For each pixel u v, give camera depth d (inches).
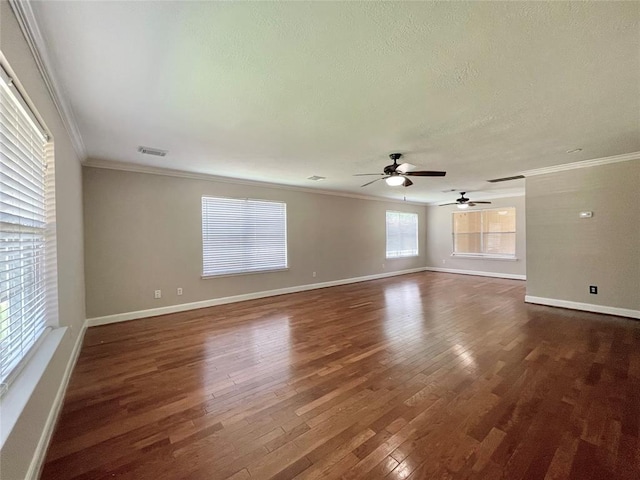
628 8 54.4
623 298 163.2
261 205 227.5
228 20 57.2
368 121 107.4
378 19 57.1
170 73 75.7
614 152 151.8
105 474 58.7
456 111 99.5
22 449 50.1
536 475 57.4
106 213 160.9
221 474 58.7
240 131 116.5
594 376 97.0
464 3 53.3
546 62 72.1
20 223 62.6
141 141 127.0
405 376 98.8
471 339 132.7
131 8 54.0
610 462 60.4
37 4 52.4
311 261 259.9
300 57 69.4
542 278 193.2
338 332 144.3
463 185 248.5
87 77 77.0
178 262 185.8
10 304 58.0
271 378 98.3
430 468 59.5
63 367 87.5
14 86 54.4
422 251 379.6
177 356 116.6
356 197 299.0
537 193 192.9
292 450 65.3
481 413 77.9
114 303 162.9
